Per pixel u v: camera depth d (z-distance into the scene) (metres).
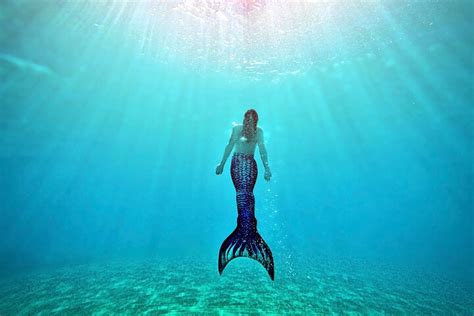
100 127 29.00
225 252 2.61
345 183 54.00
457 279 11.00
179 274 9.77
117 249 21.81
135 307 5.92
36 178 38.56
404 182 45.62
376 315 5.72
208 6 11.66
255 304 6.09
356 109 24.14
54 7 11.16
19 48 12.88
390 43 13.83
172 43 14.34
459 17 11.48
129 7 11.56
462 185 38.09
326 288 7.86
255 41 13.73
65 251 21.80
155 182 58.94
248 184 2.91
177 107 26.30
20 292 7.91
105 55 15.44
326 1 11.08
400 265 14.15
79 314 5.62
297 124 30.50
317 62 15.85
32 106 19.58
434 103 20.22
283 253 16.34
